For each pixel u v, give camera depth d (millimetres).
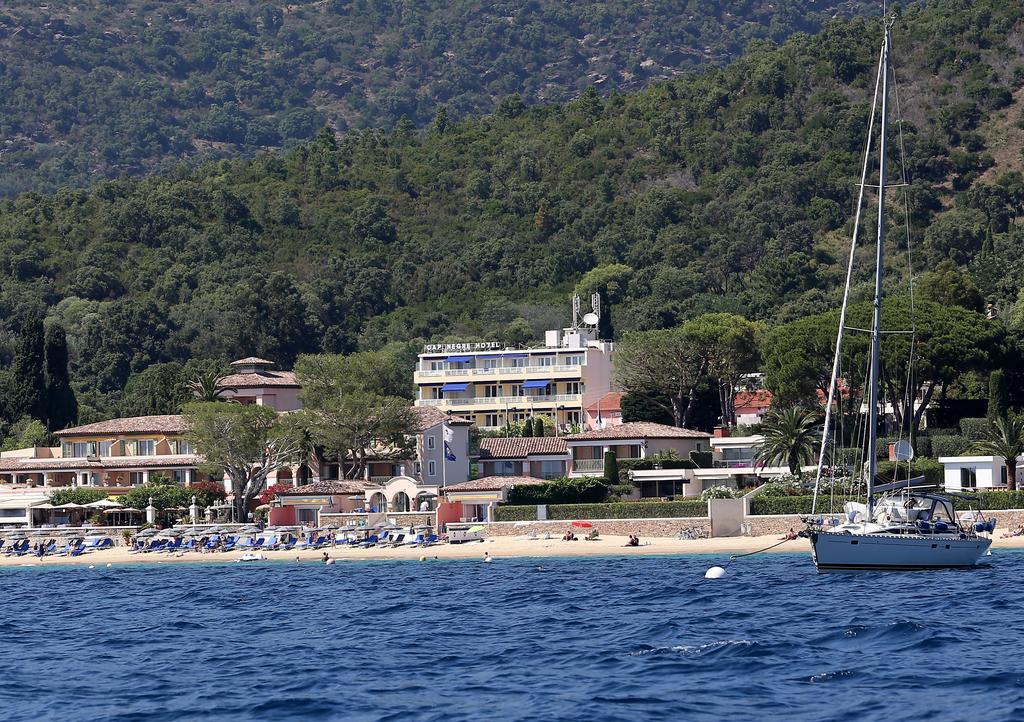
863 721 167875
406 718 177125
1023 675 189625
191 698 197000
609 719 171625
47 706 195625
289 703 189250
